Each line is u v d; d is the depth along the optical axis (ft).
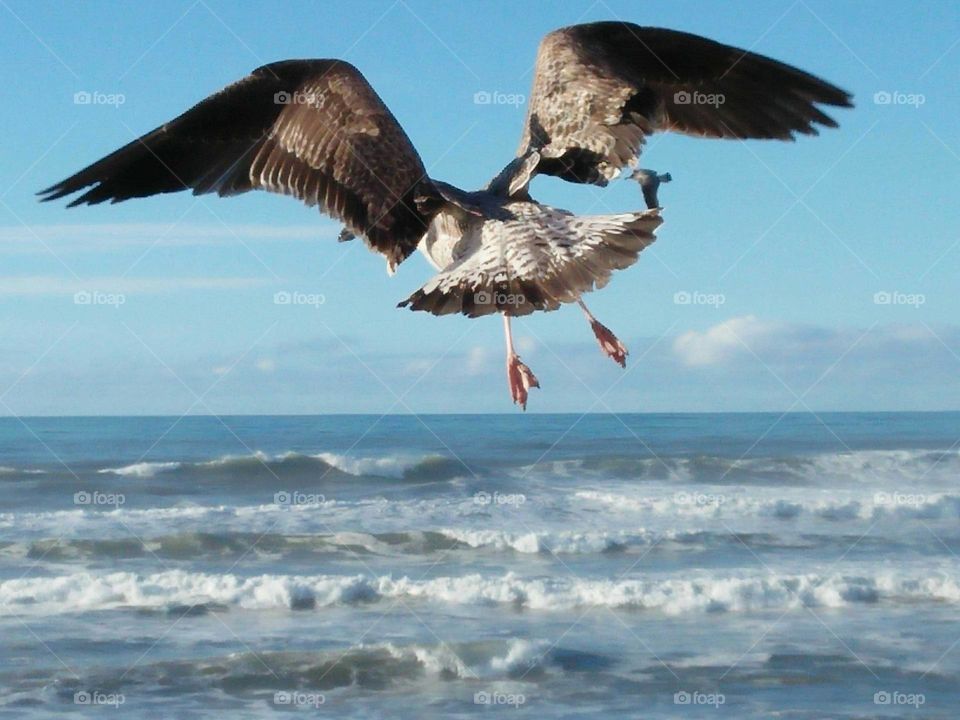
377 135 14.53
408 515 82.84
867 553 69.15
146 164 14.74
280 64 14.87
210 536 71.00
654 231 13.29
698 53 15.83
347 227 14.38
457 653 46.24
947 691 42.37
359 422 217.97
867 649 47.37
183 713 40.83
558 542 70.44
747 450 138.41
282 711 41.11
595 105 15.14
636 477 106.93
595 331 15.10
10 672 44.62
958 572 61.46
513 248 13.32
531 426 195.93
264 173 14.74
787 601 54.85
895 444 146.61
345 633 50.08
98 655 46.80
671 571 63.41
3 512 85.61
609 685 43.34
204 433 172.76
